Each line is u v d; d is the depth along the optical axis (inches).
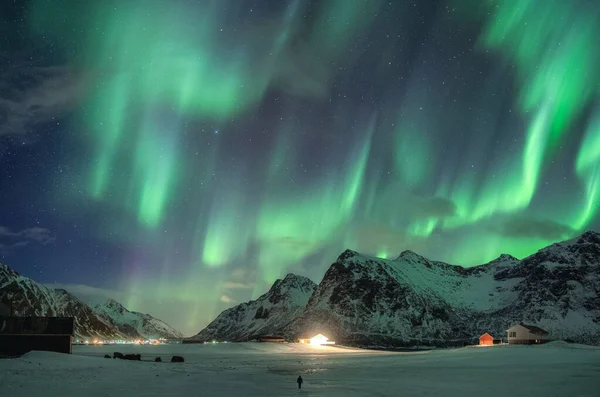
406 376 3358.8
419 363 4744.1
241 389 2618.1
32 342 3890.3
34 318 3993.6
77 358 3646.7
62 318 4057.6
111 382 2723.9
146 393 2406.5
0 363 3043.8
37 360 3307.1
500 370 3649.1
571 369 3550.7
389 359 5526.6
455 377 3225.9
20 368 2908.5
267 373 3639.3
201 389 2605.8
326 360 5546.3
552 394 2352.4
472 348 6569.9
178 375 3272.6
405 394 2429.9
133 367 3548.2
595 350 5684.1
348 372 3737.7
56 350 3917.3
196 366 4234.7
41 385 2460.6
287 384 2869.1
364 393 2465.6
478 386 2704.2
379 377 3294.8
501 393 2418.8
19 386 2397.9
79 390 2400.3
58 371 2933.1
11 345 3848.4
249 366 4473.4
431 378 3186.5
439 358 5285.4
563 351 5310.0
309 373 3641.7
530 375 3206.2
